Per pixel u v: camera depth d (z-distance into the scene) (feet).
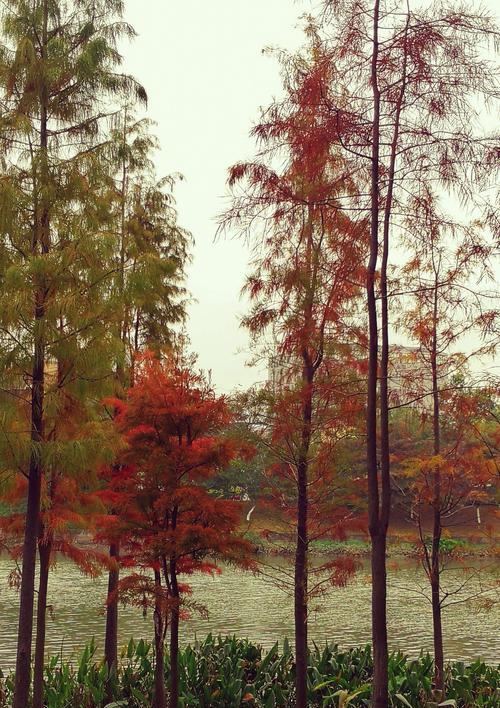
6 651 74.84
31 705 47.91
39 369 41.52
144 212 67.87
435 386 46.42
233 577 143.74
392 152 31.45
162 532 45.68
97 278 40.98
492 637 87.92
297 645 42.52
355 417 42.75
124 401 53.26
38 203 41.24
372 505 29.66
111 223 44.88
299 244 41.73
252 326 43.27
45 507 45.09
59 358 41.06
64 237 41.63
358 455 45.11
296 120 33.27
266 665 54.19
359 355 42.57
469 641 85.56
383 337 30.71
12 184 40.81
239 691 48.80
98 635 84.99
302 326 41.06
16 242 41.37
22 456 39.52
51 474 48.11
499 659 75.46
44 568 47.16
